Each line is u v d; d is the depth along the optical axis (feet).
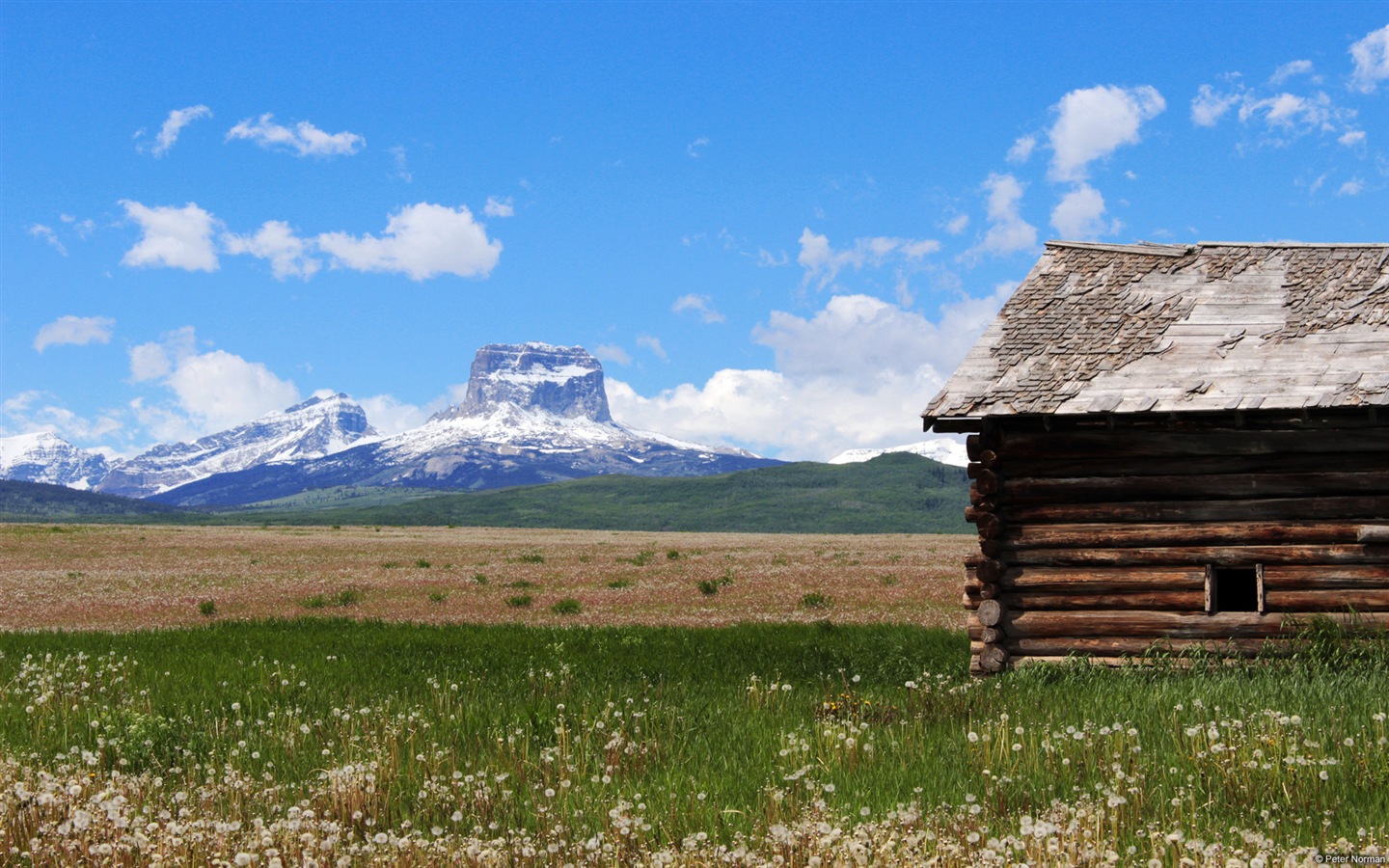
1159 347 58.59
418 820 28.71
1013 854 22.61
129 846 22.89
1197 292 62.59
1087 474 56.49
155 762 32.53
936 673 56.54
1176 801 26.37
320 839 24.58
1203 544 54.80
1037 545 56.65
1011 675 52.39
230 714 42.29
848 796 30.12
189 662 57.62
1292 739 31.27
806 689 50.75
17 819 24.95
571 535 382.42
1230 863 20.61
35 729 38.37
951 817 26.63
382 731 37.65
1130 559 55.42
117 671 52.54
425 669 56.65
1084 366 58.34
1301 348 56.44
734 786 31.42
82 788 27.12
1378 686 43.34
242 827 26.18
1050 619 56.03
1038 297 65.00
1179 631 54.29
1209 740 31.07
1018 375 58.65
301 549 237.66
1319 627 51.83
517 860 24.47
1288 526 53.78
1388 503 52.65
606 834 25.82
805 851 23.27
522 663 59.98
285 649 65.51
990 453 56.80
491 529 455.63
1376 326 56.80
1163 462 55.57
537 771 33.24
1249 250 65.36
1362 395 51.80
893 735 37.73
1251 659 52.90
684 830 26.99
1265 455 54.34
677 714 41.50
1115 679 50.34
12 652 63.41
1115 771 30.17
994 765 32.42
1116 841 24.67
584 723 37.17
